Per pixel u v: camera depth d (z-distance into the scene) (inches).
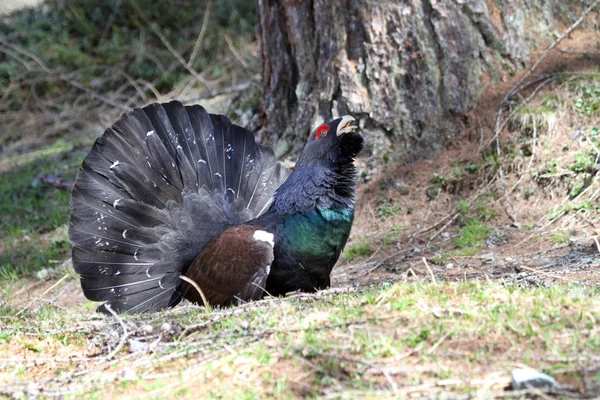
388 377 250.7
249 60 933.2
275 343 288.0
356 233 543.5
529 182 516.7
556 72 552.4
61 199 703.1
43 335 349.1
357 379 256.5
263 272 368.5
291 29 598.9
